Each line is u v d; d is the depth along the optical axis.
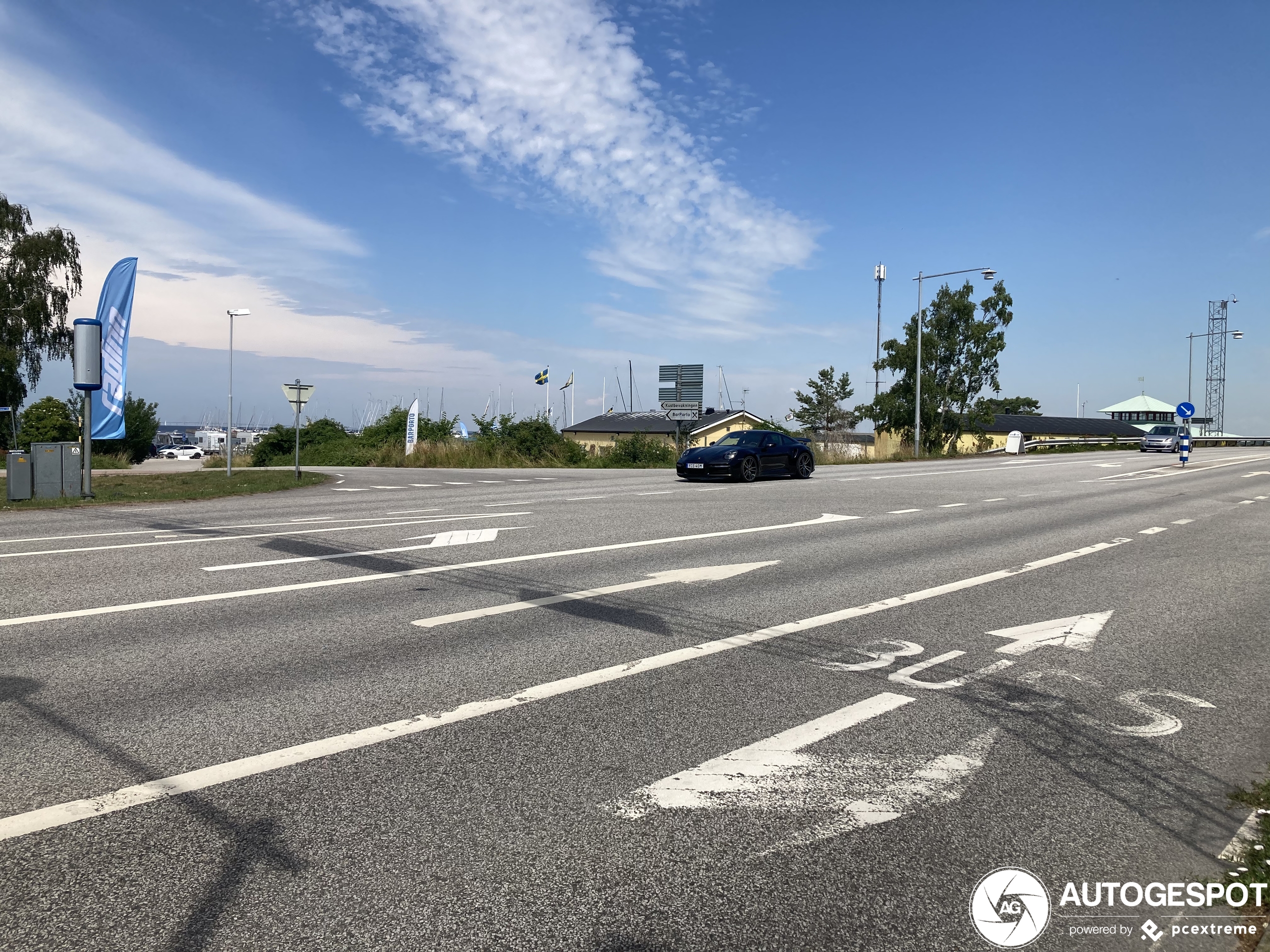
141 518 12.79
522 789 3.32
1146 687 4.75
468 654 5.21
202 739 3.78
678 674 4.84
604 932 2.41
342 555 8.98
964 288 50.81
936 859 2.87
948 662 5.18
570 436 86.94
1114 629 6.09
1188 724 4.18
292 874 2.67
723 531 11.23
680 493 17.70
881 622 6.18
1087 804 3.30
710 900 2.59
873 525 12.16
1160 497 17.55
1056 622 6.24
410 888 2.61
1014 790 3.41
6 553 9.02
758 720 4.12
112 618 6.07
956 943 2.41
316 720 4.04
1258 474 26.25
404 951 2.29
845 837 3.00
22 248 42.53
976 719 4.20
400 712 4.17
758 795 3.31
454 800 3.21
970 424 51.69
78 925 2.38
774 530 11.41
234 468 41.50
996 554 9.50
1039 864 2.86
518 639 5.58
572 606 6.59
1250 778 3.57
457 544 9.88
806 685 4.68
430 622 6.02
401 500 16.27
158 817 3.03
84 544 9.77
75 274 44.44
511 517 12.88
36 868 2.68
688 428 44.91
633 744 3.79
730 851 2.88
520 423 42.53
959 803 3.29
